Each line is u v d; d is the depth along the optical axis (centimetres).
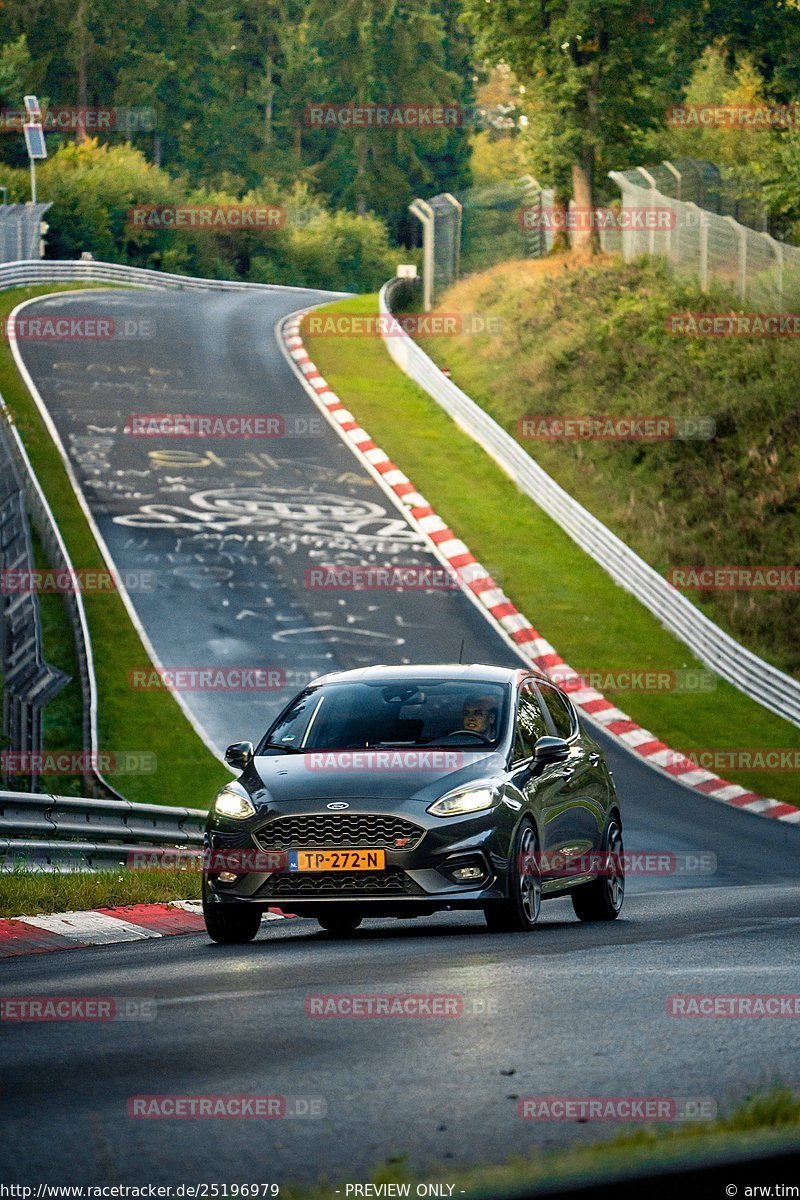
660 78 18275
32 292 19512
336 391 14962
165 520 11231
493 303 17175
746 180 17962
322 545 11062
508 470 12950
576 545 11631
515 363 15350
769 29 18838
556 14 17800
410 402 14750
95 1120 1389
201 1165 1235
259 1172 1211
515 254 19888
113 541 10725
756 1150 1118
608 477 12800
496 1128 1328
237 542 10944
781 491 11938
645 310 14988
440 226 19125
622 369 14312
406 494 12238
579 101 18088
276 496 12000
